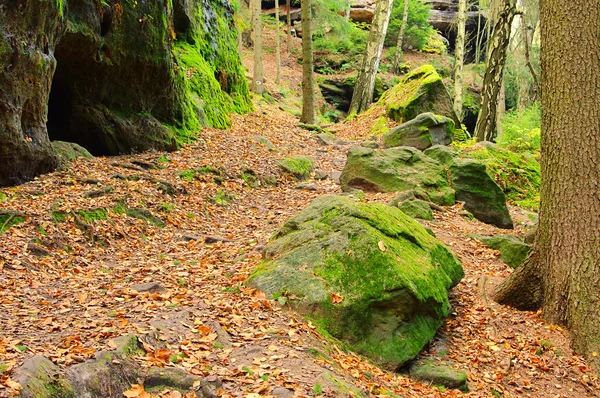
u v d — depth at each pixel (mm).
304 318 6277
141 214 10109
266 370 4863
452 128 17828
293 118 24734
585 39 7230
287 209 11867
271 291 6625
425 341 6504
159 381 4457
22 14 9680
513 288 7914
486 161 14742
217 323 5691
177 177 12023
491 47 18219
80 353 4516
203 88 18000
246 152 15414
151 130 13859
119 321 5477
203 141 15414
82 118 12500
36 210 8805
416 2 40156
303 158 15555
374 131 21297
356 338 6215
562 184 7387
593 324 6867
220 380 4574
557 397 6156
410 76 22953
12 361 4191
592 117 7215
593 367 6648
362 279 6488
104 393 4176
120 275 7680
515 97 38812
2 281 6719
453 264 7992
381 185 12336
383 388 5359
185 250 9180
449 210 11648
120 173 11359
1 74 9344
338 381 4914
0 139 9406
